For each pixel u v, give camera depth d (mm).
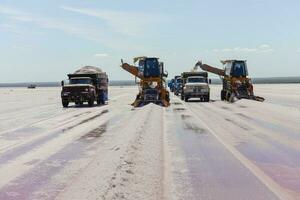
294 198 7734
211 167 10422
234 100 40688
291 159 11414
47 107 36656
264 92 65125
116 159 10984
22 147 13961
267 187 8516
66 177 9477
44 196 7973
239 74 41250
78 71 38250
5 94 76750
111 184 8461
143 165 10367
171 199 7621
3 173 10016
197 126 19375
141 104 35344
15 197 7961
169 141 14758
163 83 35812
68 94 36062
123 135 15773
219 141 14719
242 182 8922
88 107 35219
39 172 10070
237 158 11586
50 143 14734
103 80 41281
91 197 7629
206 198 7715
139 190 8117
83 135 16719
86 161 11297
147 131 16938
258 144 13977
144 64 35812
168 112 27734
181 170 10062
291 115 24297
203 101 42750
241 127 18828
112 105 37531
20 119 24719
